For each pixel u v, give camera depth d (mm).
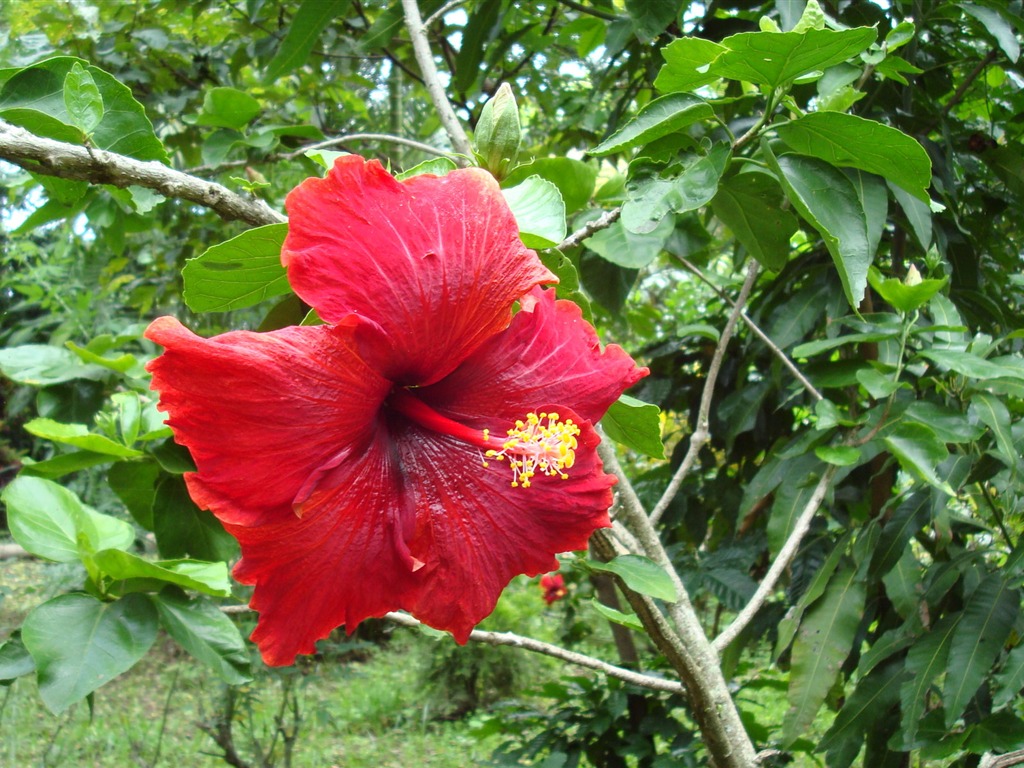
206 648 1508
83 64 1315
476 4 3449
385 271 1038
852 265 1490
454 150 1955
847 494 2982
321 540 1046
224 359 937
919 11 2646
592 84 4211
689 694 1529
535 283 1115
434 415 1146
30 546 1506
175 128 4207
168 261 4938
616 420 1458
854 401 2846
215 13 4203
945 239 2686
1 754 5211
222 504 968
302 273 1001
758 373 3717
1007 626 2180
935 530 2762
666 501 1952
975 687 2139
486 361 1200
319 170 3289
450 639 6672
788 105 1452
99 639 1406
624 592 1454
